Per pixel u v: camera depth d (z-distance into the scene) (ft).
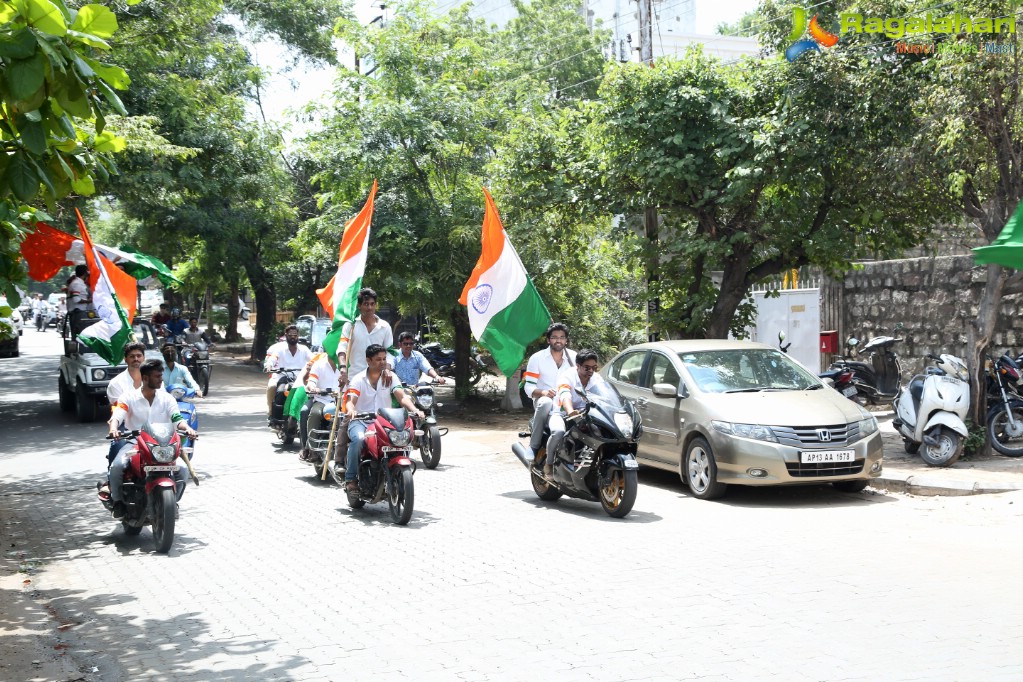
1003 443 43.24
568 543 28.91
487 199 39.14
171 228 95.20
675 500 36.55
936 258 60.39
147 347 65.62
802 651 18.81
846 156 46.96
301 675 18.25
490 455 48.67
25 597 24.63
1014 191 39.78
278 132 85.25
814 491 38.34
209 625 21.75
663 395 37.99
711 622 20.79
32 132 16.20
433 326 82.89
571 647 19.39
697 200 51.60
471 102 69.51
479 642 19.88
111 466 30.76
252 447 51.29
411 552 28.30
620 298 76.95
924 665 17.94
